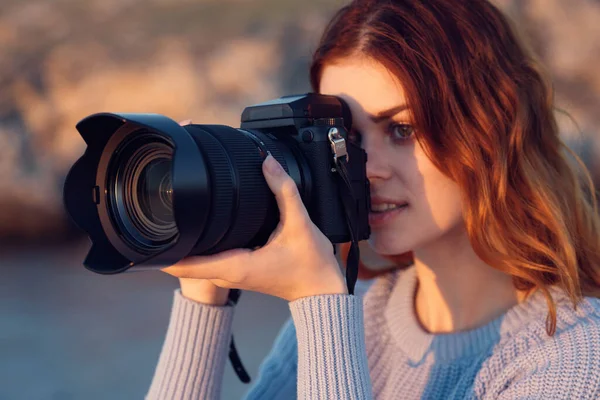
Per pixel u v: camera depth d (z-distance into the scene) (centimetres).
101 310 572
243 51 691
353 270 147
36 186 721
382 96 156
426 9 158
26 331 525
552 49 638
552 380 138
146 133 127
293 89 665
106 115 122
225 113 661
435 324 167
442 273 165
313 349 135
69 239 750
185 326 162
